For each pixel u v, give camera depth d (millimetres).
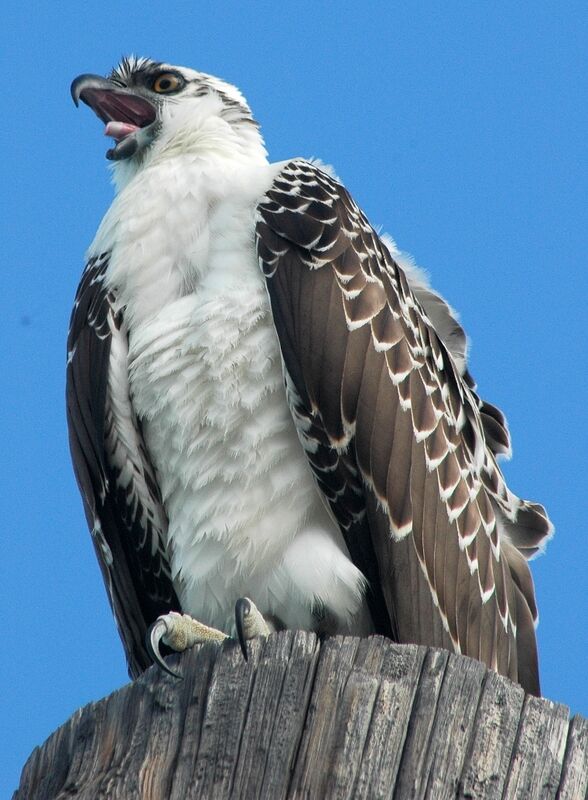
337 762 7355
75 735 8109
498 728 7559
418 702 7559
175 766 7598
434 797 7293
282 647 7824
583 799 7480
